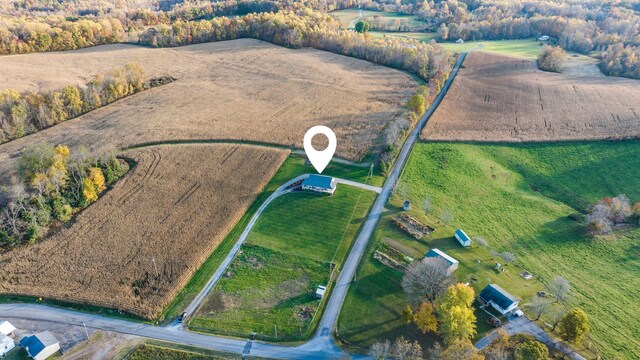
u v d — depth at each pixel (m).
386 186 102.12
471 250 83.12
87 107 134.75
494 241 87.88
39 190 86.19
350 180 103.44
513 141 124.56
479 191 103.81
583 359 61.75
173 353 61.94
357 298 71.75
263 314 68.75
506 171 113.31
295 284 74.44
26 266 75.56
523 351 57.75
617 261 83.88
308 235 85.69
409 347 60.12
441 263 70.38
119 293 71.06
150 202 92.50
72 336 64.19
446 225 90.50
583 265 82.62
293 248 82.38
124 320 67.12
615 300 74.25
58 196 87.38
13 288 71.12
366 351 63.09
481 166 113.44
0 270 74.56
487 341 63.75
